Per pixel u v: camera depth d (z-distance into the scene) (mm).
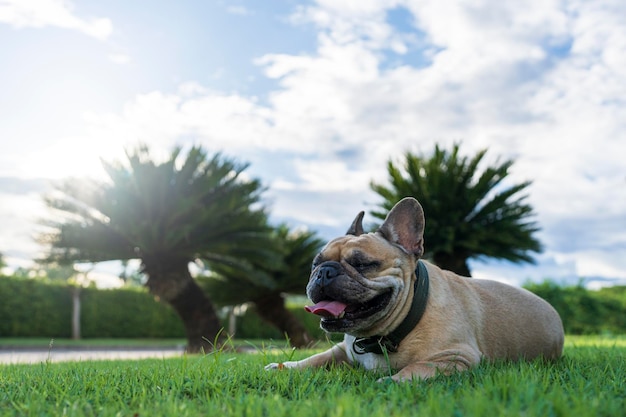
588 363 1118
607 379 823
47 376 1000
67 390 821
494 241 4164
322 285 904
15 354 4457
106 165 3957
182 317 4184
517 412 556
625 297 6738
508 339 1091
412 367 874
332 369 978
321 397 732
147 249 3887
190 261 4203
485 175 4043
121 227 3939
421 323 943
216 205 3990
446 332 938
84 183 4004
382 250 938
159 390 806
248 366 1114
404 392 711
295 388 799
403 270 945
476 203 4156
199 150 4082
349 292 890
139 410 675
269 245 4266
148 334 7543
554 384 711
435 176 4152
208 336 4152
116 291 7430
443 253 4156
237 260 4332
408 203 985
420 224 972
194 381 849
